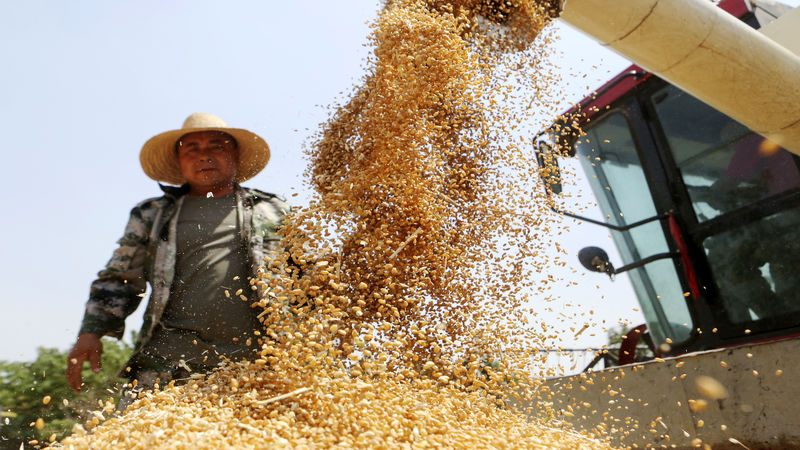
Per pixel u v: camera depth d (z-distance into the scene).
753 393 2.37
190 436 1.56
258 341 2.31
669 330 3.88
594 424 3.07
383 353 2.14
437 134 2.92
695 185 3.75
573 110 4.54
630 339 4.29
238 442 1.57
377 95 2.88
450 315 2.70
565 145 3.90
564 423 2.47
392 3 3.35
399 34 2.95
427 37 2.95
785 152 3.30
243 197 2.86
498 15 3.44
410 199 2.71
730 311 3.52
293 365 2.02
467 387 2.41
